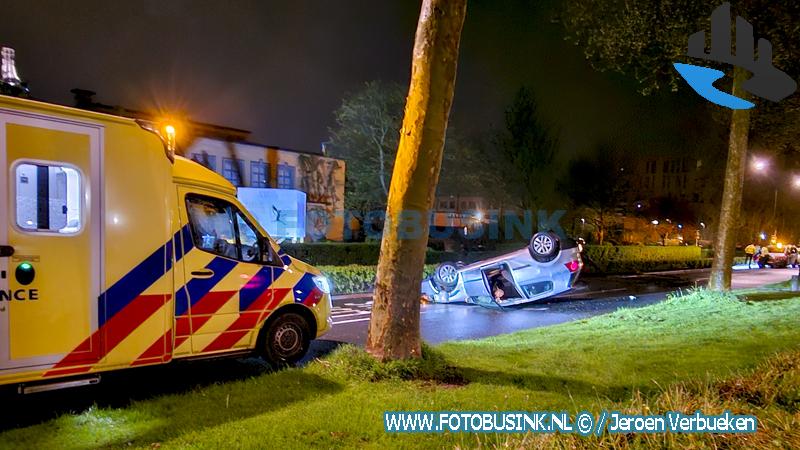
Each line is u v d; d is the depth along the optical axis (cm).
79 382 480
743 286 2022
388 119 2848
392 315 573
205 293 575
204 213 605
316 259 1877
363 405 459
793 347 679
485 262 1304
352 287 1658
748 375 482
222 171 2403
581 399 484
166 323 533
